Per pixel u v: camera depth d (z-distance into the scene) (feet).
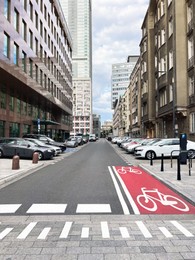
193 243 16.98
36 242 17.20
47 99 147.23
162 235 18.42
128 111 335.06
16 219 22.26
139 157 81.76
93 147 158.51
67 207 25.79
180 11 97.55
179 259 14.70
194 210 24.86
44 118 182.09
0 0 85.66
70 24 606.55
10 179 41.70
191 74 91.20
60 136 223.51
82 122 516.32
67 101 241.14
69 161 72.13
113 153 104.32
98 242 17.15
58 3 189.67
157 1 135.54
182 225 20.63
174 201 28.09
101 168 56.03
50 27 166.81
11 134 113.50
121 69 558.97
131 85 288.92
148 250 15.89
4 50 90.22
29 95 133.69
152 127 154.30
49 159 77.51
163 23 122.01
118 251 15.76
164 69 121.08
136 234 18.61
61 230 19.48
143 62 165.37
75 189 34.09
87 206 26.12
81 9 600.39
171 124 112.47
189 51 93.86
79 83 522.47
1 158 75.97
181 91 95.50
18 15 105.29
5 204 27.02
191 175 42.65
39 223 21.16
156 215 23.32
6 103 107.55
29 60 118.42
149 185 36.60
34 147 75.72
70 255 15.23
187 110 94.58
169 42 109.91
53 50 175.32
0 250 16.01
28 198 29.48
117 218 22.43
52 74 170.40
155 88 143.64
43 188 34.88
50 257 14.99
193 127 89.81
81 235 18.42
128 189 33.99
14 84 108.37
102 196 30.25
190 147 73.05
